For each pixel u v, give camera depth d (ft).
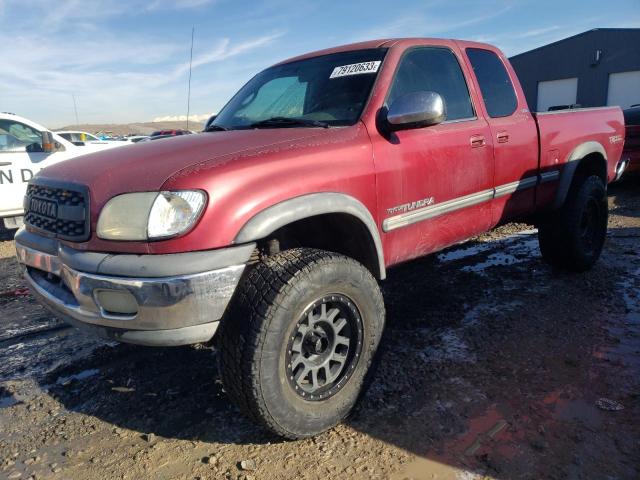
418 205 10.41
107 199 7.77
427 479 7.42
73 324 8.37
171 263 7.19
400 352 11.18
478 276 15.98
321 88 10.94
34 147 25.40
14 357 11.87
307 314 8.10
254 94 12.54
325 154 8.75
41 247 8.87
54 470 7.97
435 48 11.75
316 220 9.46
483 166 11.81
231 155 8.14
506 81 13.37
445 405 9.18
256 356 7.46
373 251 9.47
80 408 9.66
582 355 10.74
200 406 9.54
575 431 8.30
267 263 8.04
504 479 7.35
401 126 9.70
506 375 10.09
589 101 79.61
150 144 9.72
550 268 16.40
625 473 7.36
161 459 8.13
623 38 74.43
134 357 11.60
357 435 8.49
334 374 8.63
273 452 8.18
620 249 18.42
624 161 17.71
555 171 14.08
